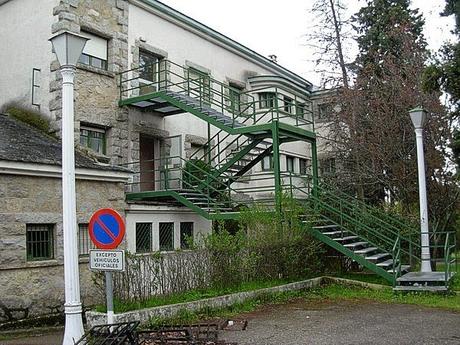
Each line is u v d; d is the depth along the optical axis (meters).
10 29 17.69
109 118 16.97
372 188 21.94
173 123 19.47
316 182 17.56
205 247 12.23
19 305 11.67
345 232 15.97
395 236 16.41
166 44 19.53
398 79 19.45
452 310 11.08
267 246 13.70
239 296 11.77
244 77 24.34
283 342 8.40
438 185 17.92
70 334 7.55
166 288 11.09
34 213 12.21
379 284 14.17
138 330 8.48
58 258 12.63
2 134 13.83
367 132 20.12
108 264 7.51
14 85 17.28
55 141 15.19
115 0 17.56
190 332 8.42
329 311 11.23
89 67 16.38
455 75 11.09
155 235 15.90
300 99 27.66
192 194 16.42
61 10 16.08
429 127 17.97
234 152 20.39
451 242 17.81
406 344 8.09
